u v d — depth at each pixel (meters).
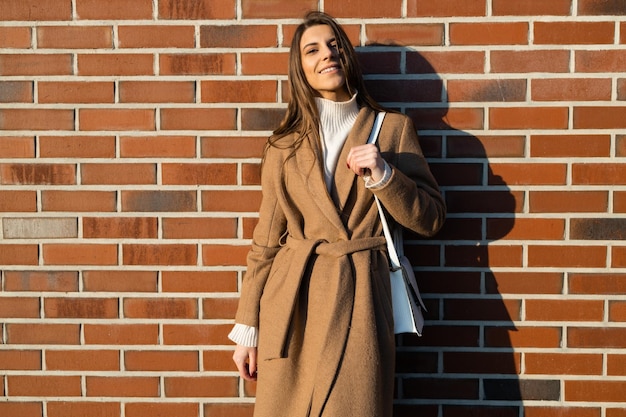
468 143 2.51
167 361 2.58
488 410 2.56
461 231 2.53
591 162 2.49
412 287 2.27
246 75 2.51
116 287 2.57
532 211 2.51
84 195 2.55
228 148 2.53
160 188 2.55
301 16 2.49
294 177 2.22
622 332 2.52
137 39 2.51
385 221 2.16
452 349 2.55
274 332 2.14
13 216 2.56
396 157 2.23
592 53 2.47
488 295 2.54
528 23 2.47
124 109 2.53
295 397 2.17
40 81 2.52
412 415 2.57
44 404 2.60
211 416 2.60
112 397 2.60
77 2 2.50
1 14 2.51
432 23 2.49
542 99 2.49
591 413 2.54
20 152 2.54
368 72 2.50
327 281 2.12
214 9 2.50
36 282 2.57
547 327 2.54
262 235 2.29
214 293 2.57
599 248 2.51
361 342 2.05
